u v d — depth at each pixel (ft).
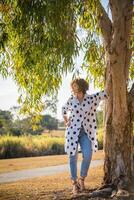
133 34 29.96
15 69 32.78
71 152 24.58
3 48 28.96
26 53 27.96
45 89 32.40
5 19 28.40
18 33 27.02
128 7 25.50
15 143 73.77
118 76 25.20
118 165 25.85
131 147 26.35
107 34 26.21
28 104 34.32
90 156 24.81
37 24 25.98
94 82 34.12
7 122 125.08
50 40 25.81
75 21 26.40
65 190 26.96
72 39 26.14
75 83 24.64
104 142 26.50
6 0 26.91
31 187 29.01
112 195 24.54
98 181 30.22
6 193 27.09
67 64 27.32
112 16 25.62
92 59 32.99
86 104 24.64
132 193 24.59
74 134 24.59
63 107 25.08
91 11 28.27
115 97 25.62
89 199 24.16
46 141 81.20
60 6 24.67
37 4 24.98
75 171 25.20
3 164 53.26
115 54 25.03
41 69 30.37
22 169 46.29
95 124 24.86
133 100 26.20
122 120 25.88
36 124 36.06
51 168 47.14
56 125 171.73
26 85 33.17
